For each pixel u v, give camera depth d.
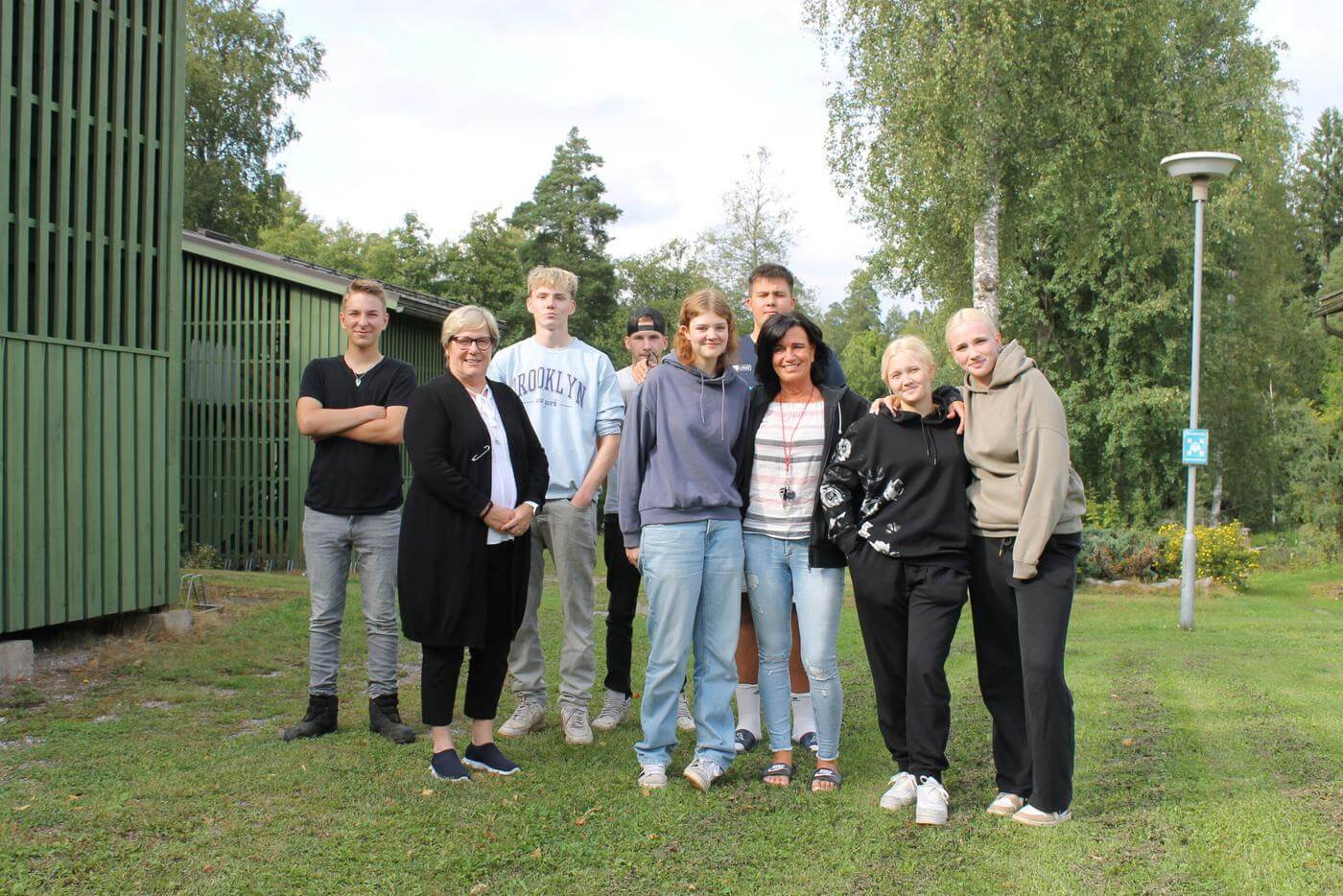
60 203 5.94
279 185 29.25
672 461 3.77
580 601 4.41
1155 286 21.23
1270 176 22.38
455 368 3.88
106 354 6.25
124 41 6.44
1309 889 2.84
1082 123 14.38
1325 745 4.34
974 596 3.56
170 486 6.77
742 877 2.96
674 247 42.88
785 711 3.89
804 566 3.79
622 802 3.57
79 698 4.98
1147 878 2.93
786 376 3.81
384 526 4.48
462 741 4.34
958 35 13.77
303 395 4.52
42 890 2.77
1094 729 4.65
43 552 5.75
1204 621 10.18
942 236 16.55
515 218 39.34
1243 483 25.19
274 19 28.33
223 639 6.46
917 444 3.51
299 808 3.42
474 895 2.82
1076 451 23.06
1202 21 17.36
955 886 2.89
